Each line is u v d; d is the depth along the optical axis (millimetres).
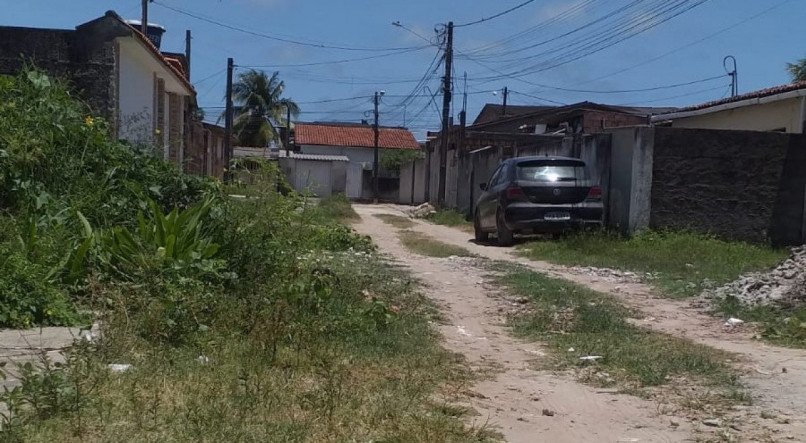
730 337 7336
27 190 8430
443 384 5473
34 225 7102
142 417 3910
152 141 13945
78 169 9109
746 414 4957
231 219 7789
